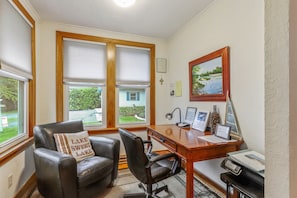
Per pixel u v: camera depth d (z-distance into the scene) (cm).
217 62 207
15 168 181
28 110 232
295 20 52
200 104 241
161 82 333
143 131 319
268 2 57
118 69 307
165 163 185
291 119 51
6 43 171
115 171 215
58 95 267
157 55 331
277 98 54
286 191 52
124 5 200
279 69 54
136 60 319
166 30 297
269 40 57
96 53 293
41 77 261
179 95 294
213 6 215
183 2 214
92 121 294
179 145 168
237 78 182
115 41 301
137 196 187
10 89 194
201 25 237
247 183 130
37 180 182
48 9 230
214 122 204
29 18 221
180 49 290
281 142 53
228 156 147
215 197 190
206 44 228
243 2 175
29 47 228
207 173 225
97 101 297
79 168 177
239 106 180
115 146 214
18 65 197
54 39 267
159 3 216
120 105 311
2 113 177
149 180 154
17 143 199
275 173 55
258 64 161
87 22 268
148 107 327
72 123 238
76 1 212
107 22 267
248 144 170
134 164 163
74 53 280
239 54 180
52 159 159
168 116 300
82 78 284
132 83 315
